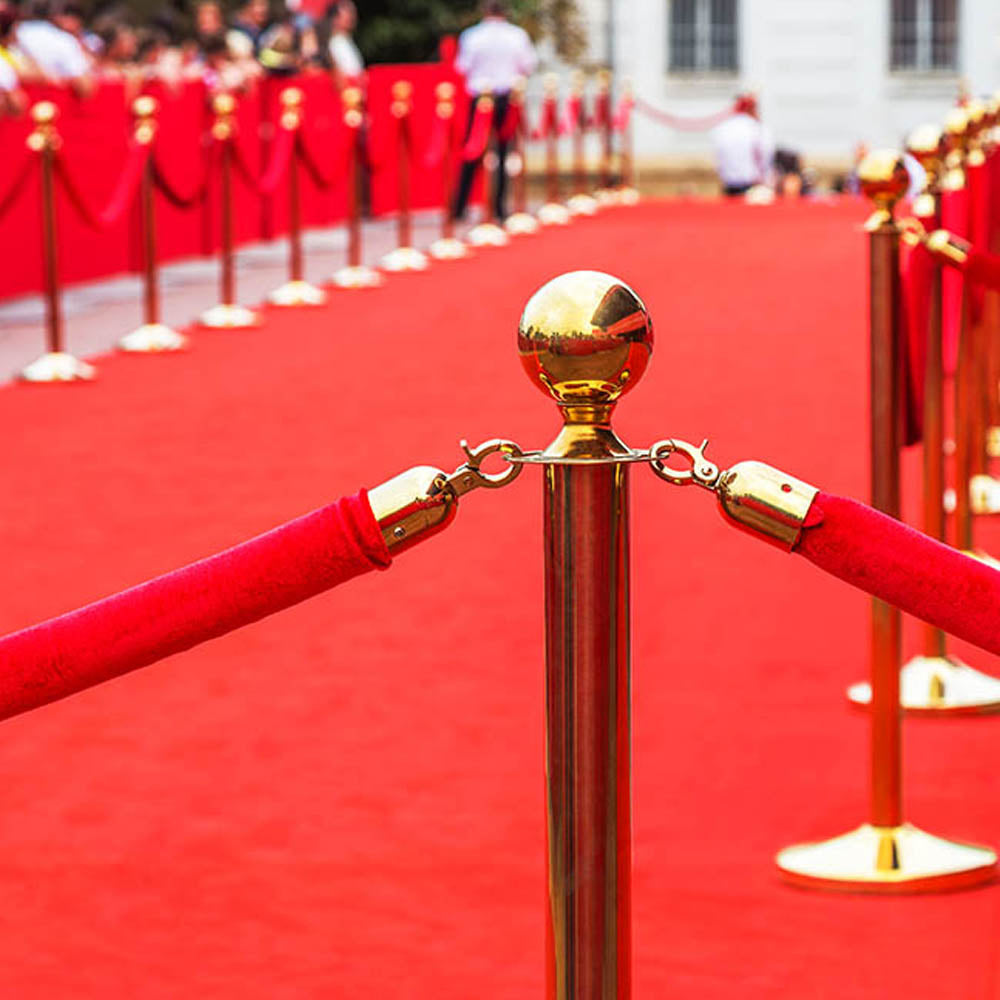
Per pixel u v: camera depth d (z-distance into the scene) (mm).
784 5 32688
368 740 4898
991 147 7766
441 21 30234
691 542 6812
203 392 9992
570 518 2447
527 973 3621
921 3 32688
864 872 3984
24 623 5977
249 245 18203
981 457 7215
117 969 3668
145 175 11500
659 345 11367
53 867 4145
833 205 22016
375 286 14477
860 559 2473
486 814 4402
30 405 9688
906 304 4355
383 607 6062
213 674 5453
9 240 13891
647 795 4516
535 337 2424
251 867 4133
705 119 32406
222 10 25359
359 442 8680
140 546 6875
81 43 14984
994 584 2447
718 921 3840
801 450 8375
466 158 18719
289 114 13555
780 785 4559
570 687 2459
